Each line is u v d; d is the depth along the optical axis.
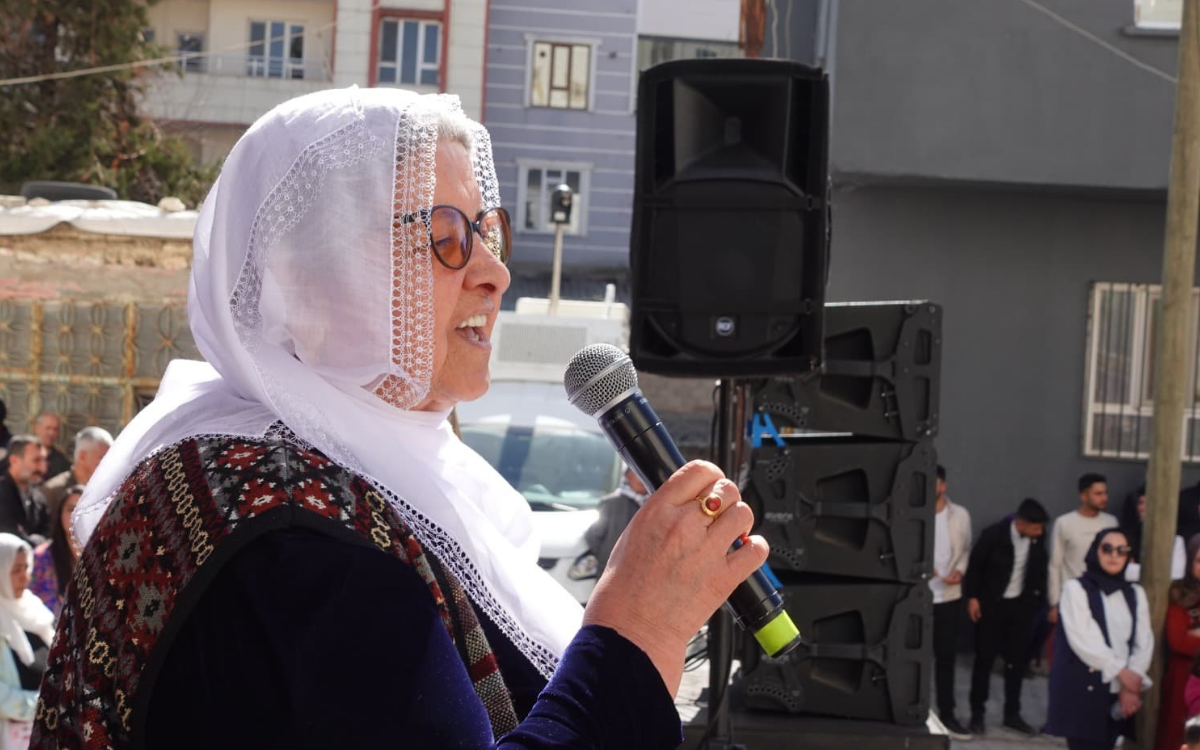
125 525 1.28
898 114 9.87
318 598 1.19
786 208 4.80
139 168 17.92
